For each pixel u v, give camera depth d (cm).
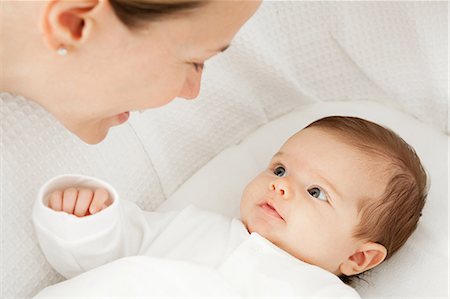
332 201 142
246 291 129
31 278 125
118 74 98
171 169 160
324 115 179
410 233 150
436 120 175
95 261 130
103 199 125
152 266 125
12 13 96
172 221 144
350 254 145
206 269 127
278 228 140
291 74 178
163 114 155
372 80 179
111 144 141
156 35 93
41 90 105
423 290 144
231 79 170
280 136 175
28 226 123
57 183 124
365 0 166
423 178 155
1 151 115
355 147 149
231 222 145
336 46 176
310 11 170
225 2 91
